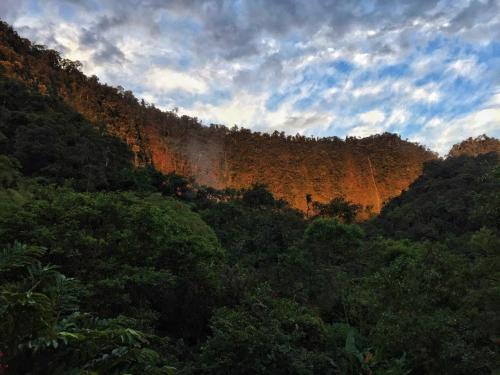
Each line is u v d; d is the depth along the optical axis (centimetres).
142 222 869
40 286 423
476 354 805
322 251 2008
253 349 664
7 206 915
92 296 636
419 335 893
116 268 739
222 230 2780
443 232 4031
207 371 673
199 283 895
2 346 339
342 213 4234
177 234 1016
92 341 376
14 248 432
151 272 740
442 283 1055
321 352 877
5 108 3562
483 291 834
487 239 832
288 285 1402
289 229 2602
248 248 2344
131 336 380
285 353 691
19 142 3002
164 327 877
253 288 1014
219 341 678
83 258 700
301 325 902
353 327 1325
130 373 376
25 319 339
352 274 1930
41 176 2658
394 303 1045
